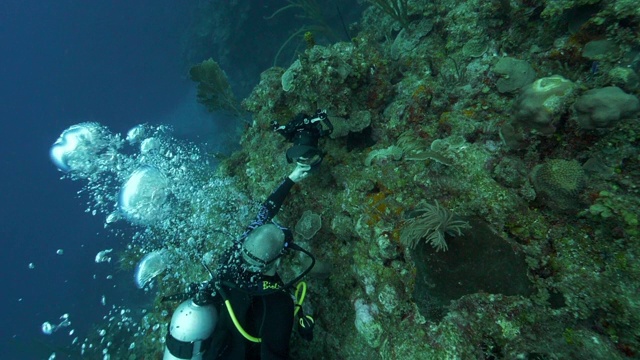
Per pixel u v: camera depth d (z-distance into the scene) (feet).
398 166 8.34
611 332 5.12
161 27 112.47
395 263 7.24
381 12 16.25
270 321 6.51
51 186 125.49
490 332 5.62
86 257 73.26
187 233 11.28
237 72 45.50
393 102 10.25
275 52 41.32
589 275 5.58
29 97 150.00
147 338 11.65
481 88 8.67
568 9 7.86
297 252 9.59
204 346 6.39
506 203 6.59
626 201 5.65
